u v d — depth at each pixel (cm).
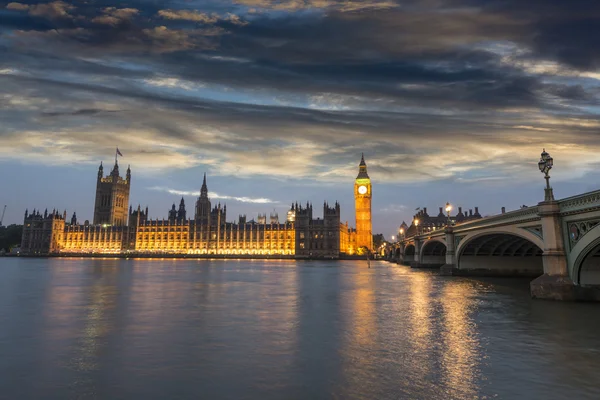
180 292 4028
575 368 1496
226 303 3222
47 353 1680
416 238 10756
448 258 6881
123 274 7025
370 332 2112
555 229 3353
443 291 4269
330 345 1830
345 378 1388
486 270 6725
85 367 1496
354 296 3769
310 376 1406
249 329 2178
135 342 1875
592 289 3234
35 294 3769
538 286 3428
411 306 3097
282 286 4819
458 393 1249
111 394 1238
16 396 1217
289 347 1794
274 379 1375
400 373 1440
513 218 4116
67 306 2991
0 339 1925
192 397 1216
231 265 12300
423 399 1202
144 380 1361
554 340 1941
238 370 1470
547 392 1257
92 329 2158
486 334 2070
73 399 1197
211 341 1898
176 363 1549
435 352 1716
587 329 2197
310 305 3138
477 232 5400
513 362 1572
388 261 19175
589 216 2966
